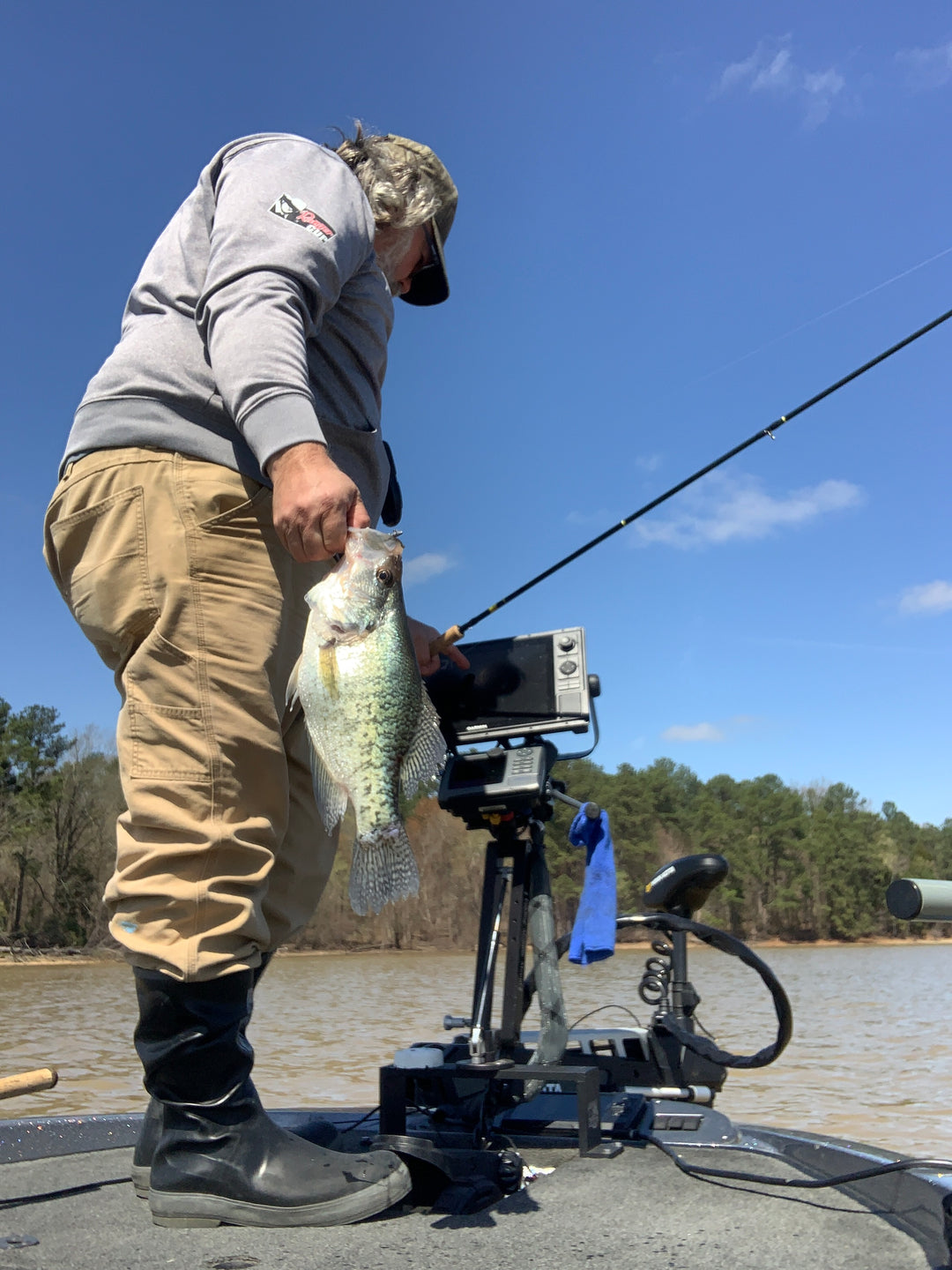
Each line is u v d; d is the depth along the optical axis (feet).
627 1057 8.45
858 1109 31.40
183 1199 4.05
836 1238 3.93
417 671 4.75
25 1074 4.98
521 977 6.92
